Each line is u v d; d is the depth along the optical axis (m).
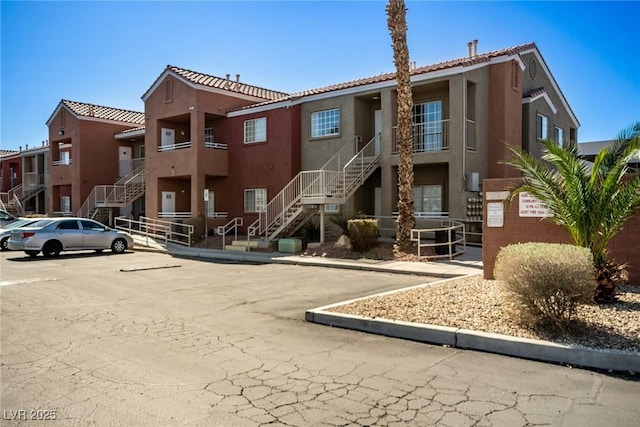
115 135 33.62
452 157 18.64
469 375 5.23
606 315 6.86
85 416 4.33
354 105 21.47
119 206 29.64
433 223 19.30
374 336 6.91
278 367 5.59
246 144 25.02
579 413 4.27
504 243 10.43
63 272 14.46
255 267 15.48
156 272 14.38
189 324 7.77
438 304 7.95
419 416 4.25
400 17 15.70
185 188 28.16
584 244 7.80
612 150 7.93
